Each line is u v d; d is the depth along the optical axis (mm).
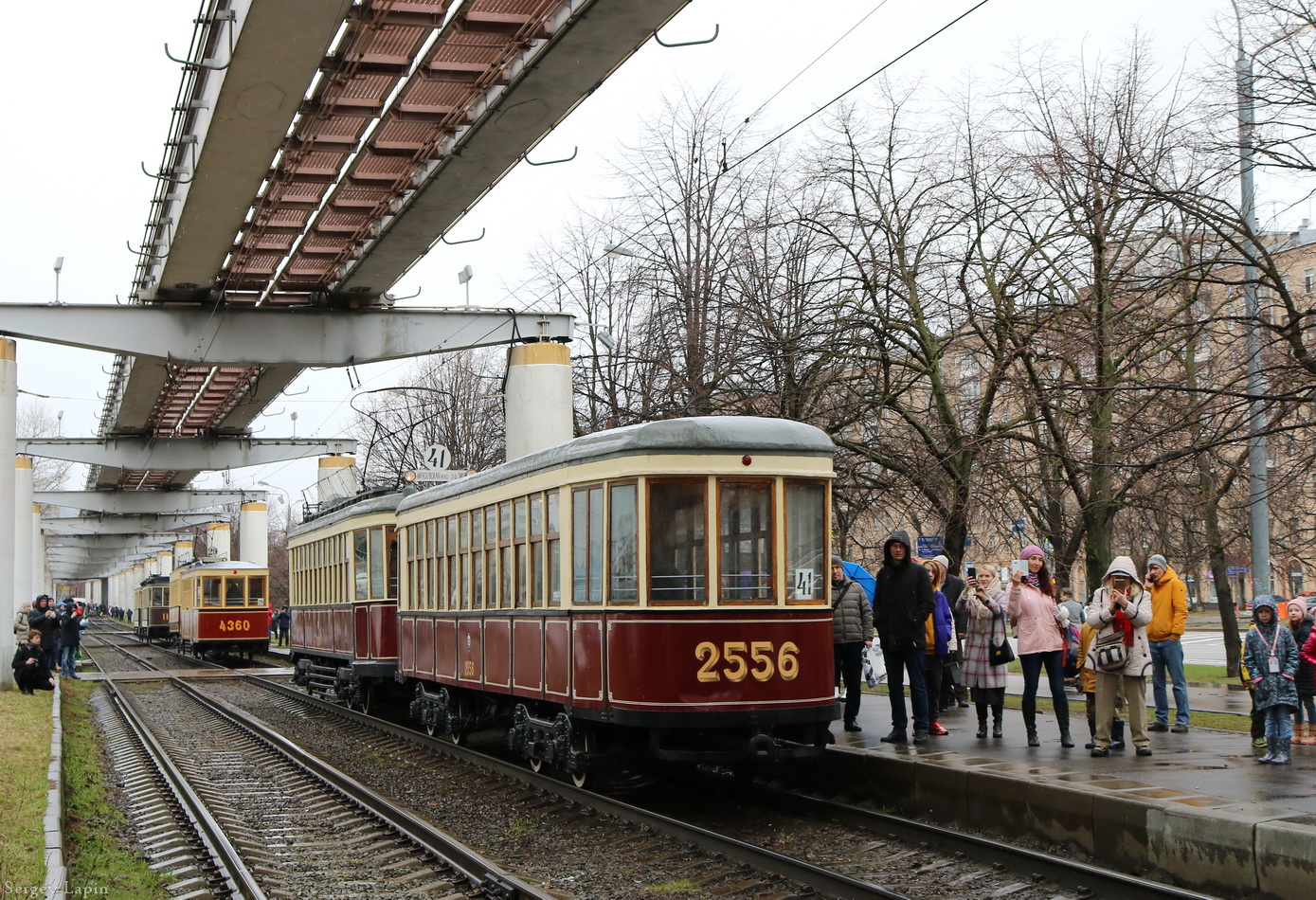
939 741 12008
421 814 11602
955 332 18859
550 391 24656
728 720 10469
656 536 10602
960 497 18172
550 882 8664
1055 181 17375
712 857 8977
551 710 12758
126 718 21719
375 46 15266
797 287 19938
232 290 24203
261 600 41344
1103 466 14820
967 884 8047
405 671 17531
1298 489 17891
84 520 64375
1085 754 10859
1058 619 11367
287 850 10133
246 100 15492
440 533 15883
